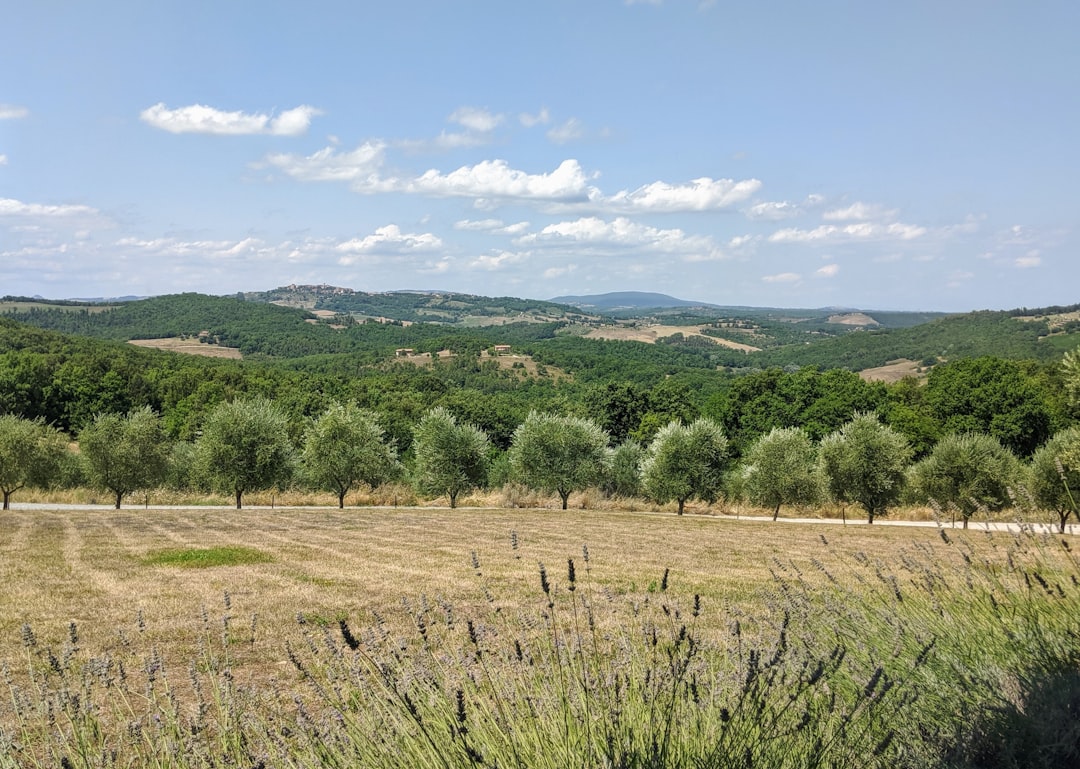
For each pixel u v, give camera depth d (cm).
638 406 8081
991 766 353
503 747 304
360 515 3058
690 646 355
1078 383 2292
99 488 3688
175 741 366
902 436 3578
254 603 1141
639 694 344
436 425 4022
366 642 380
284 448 3812
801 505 3591
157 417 3875
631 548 1925
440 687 345
